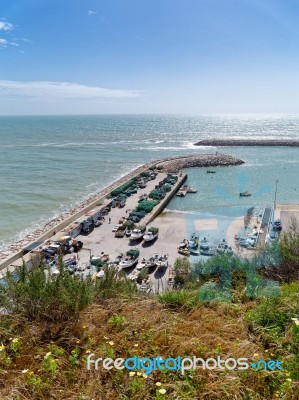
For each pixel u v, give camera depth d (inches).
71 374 147.9
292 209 1504.7
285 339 164.9
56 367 146.8
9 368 153.1
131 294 229.0
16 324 181.5
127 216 1692.9
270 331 171.9
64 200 2060.8
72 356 154.8
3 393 135.0
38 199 2066.9
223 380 138.1
